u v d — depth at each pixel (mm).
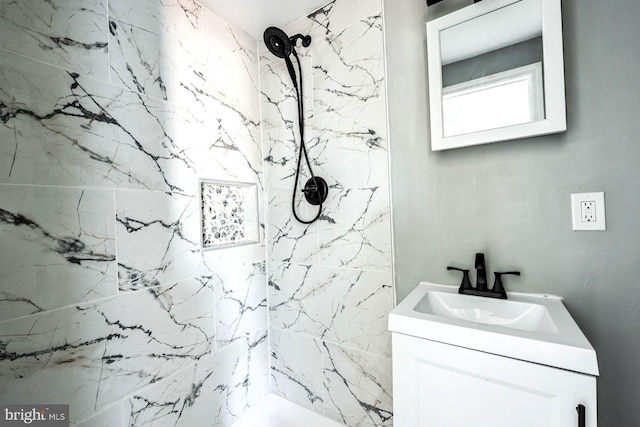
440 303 972
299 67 1352
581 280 849
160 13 1088
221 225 1352
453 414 684
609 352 820
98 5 914
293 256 1442
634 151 781
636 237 785
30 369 765
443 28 997
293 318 1449
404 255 1139
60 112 826
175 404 1101
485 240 984
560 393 569
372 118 1192
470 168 1004
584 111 830
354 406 1273
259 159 1513
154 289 1044
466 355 665
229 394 1317
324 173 1328
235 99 1391
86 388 864
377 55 1173
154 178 1054
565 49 841
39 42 791
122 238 958
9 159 739
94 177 893
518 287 934
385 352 1185
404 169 1128
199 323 1197
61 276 820
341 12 1253
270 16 1348
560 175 867
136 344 987
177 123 1137
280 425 1433
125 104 975
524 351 601
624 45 782
